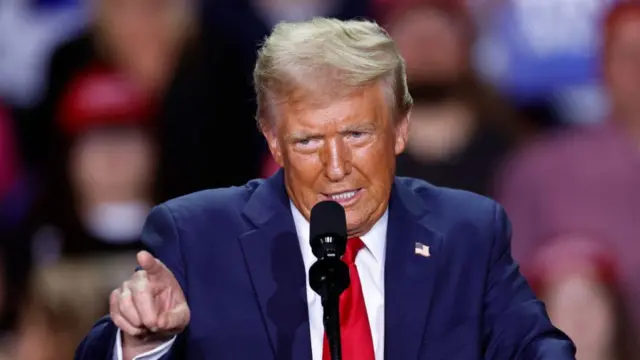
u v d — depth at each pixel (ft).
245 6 48.14
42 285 42.47
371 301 22.62
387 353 22.00
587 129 45.93
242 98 47.57
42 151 47.32
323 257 19.34
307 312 22.21
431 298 22.45
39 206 46.60
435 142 45.16
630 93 45.55
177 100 47.14
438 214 23.54
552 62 46.47
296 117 20.74
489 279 23.12
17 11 47.88
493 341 22.58
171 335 20.81
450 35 45.32
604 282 43.57
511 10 46.55
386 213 23.12
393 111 21.27
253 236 22.77
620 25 45.78
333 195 21.24
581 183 44.86
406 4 46.09
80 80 47.39
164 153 47.16
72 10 48.24
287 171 21.59
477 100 45.73
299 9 48.01
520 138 45.85
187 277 22.47
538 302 23.06
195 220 23.08
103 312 42.24
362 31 20.93
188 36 47.57
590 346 43.45
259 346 21.90
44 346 41.63
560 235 44.42
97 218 46.60
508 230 23.89
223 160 47.39
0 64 47.70
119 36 47.47
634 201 44.57
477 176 45.06
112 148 46.70
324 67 20.47
